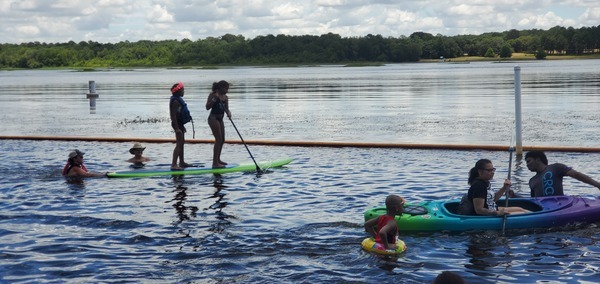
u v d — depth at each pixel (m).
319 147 16.62
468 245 7.82
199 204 10.25
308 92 40.38
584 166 12.95
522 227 8.41
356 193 10.85
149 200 10.61
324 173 12.80
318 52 157.62
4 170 13.52
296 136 18.78
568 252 7.49
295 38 160.75
